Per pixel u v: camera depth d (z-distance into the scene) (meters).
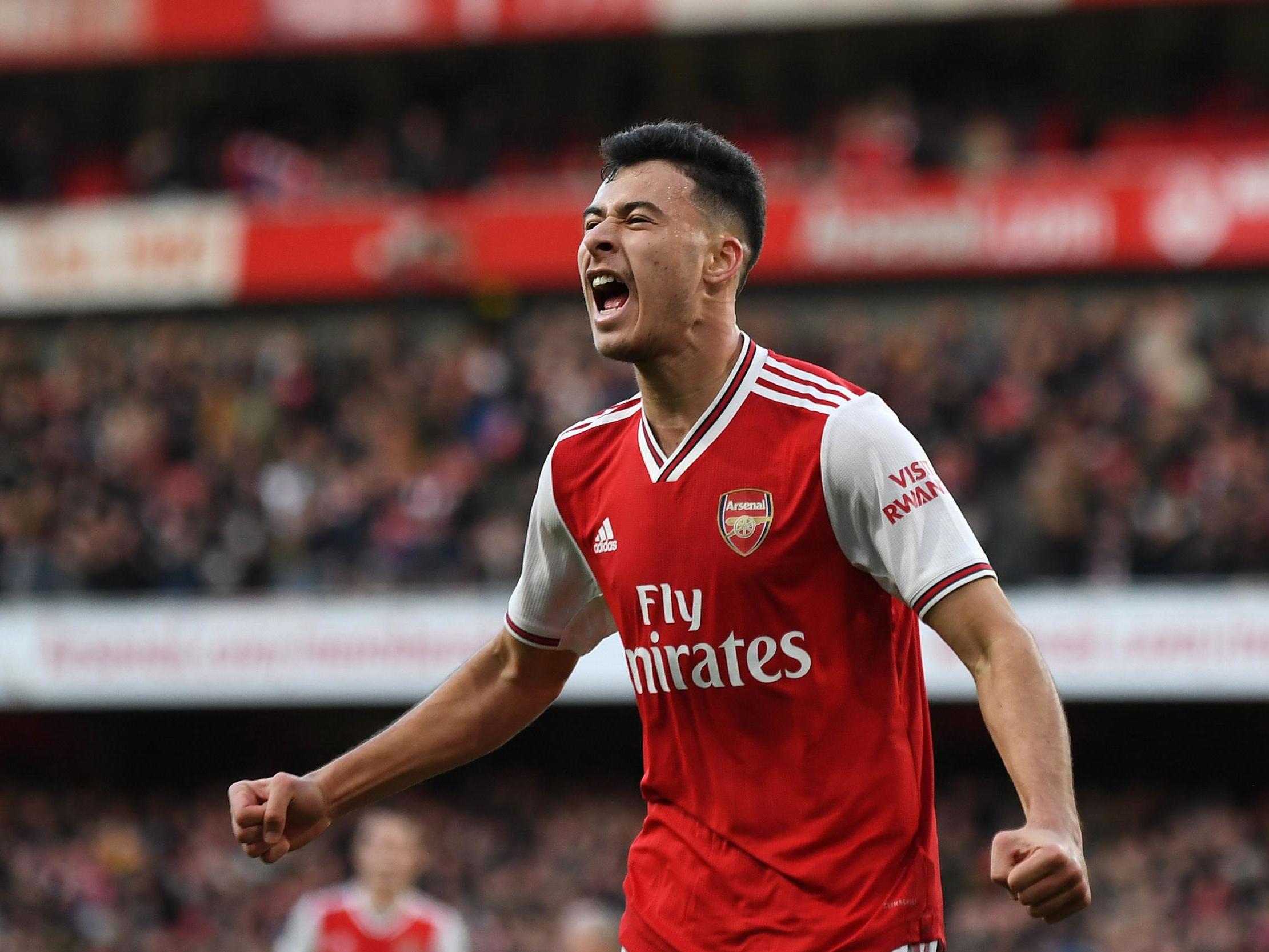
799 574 7.06
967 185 48.09
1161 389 40.69
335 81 56.06
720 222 7.46
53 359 52.97
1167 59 51.41
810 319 49.59
